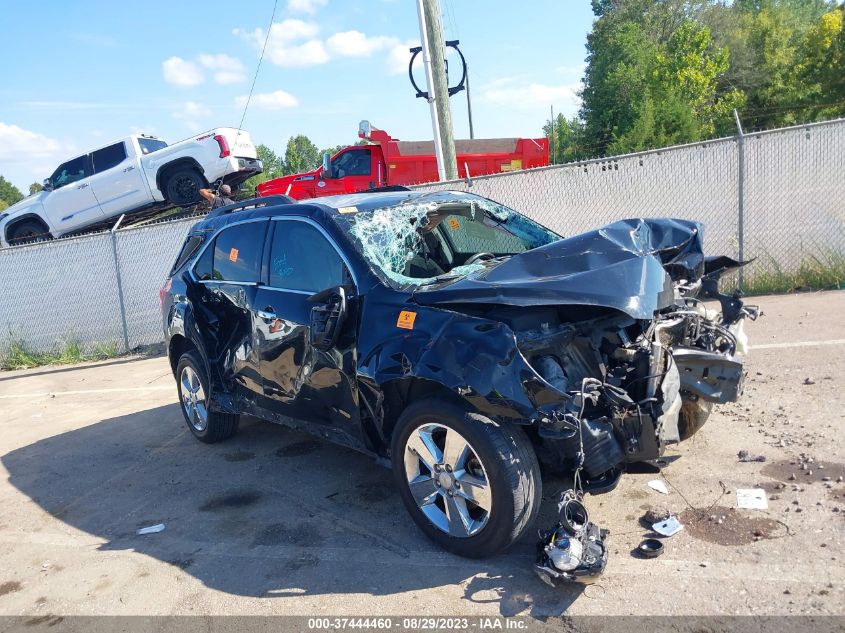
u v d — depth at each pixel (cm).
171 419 707
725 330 414
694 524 368
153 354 1104
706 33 3634
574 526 325
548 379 338
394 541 391
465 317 348
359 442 417
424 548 379
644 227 427
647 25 4825
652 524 371
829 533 345
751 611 293
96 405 812
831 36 3650
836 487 388
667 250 431
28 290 1138
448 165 1098
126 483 537
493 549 345
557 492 418
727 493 397
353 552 384
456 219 512
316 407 440
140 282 1128
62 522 478
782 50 4347
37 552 434
